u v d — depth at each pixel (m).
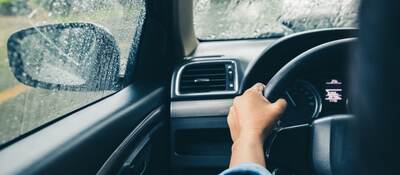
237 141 0.64
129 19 1.65
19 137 0.87
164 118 1.63
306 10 1.99
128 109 1.27
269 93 1.18
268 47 1.55
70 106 1.14
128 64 1.63
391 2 0.25
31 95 0.98
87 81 1.30
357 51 0.28
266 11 2.02
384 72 0.26
